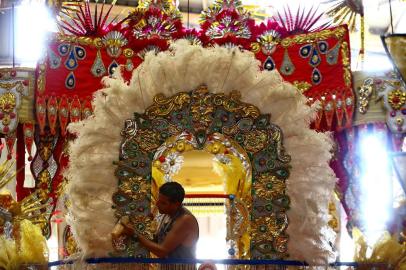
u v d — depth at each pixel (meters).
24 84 7.66
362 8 8.26
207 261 6.57
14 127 7.57
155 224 6.85
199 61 6.77
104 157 6.70
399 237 7.50
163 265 6.57
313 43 7.76
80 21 8.02
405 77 6.76
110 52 7.78
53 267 6.95
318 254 6.72
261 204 6.77
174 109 6.77
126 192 6.70
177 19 7.96
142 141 6.75
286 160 6.75
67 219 6.70
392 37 6.71
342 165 7.79
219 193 7.78
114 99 6.72
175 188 6.79
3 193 7.16
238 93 6.79
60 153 7.76
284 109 6.79
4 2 8.59
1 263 6.66
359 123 7.61
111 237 6.64
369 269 6.96
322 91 7.67
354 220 7.68
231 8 7.94
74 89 7.69
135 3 11.99
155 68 6.75
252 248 6.73
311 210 6.72
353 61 12.31
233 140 6.79
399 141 7.62
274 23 7.93
